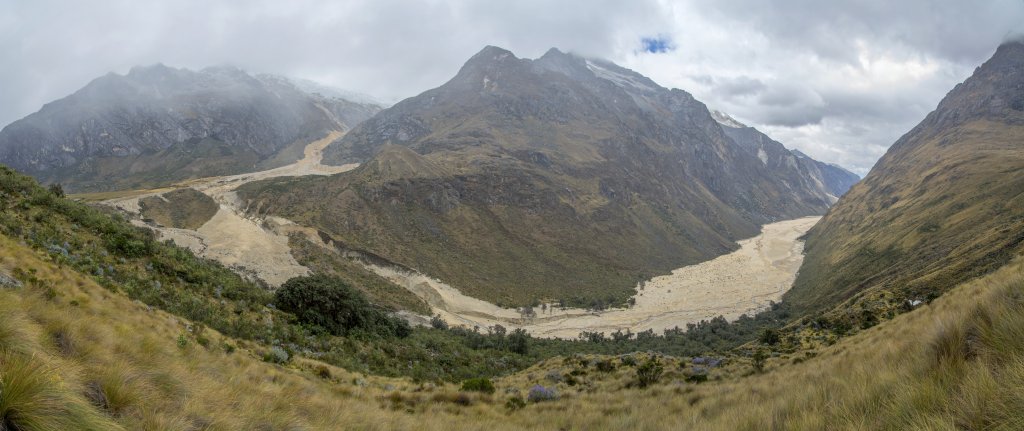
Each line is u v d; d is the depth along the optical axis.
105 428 4.63
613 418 13.30
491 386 24.64
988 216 128.88
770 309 143.25
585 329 128.12
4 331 5.08
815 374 11.47
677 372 27.83
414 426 12.16
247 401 8.48
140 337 10.80
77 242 31.69
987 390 3.91
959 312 6.03
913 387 4.85
